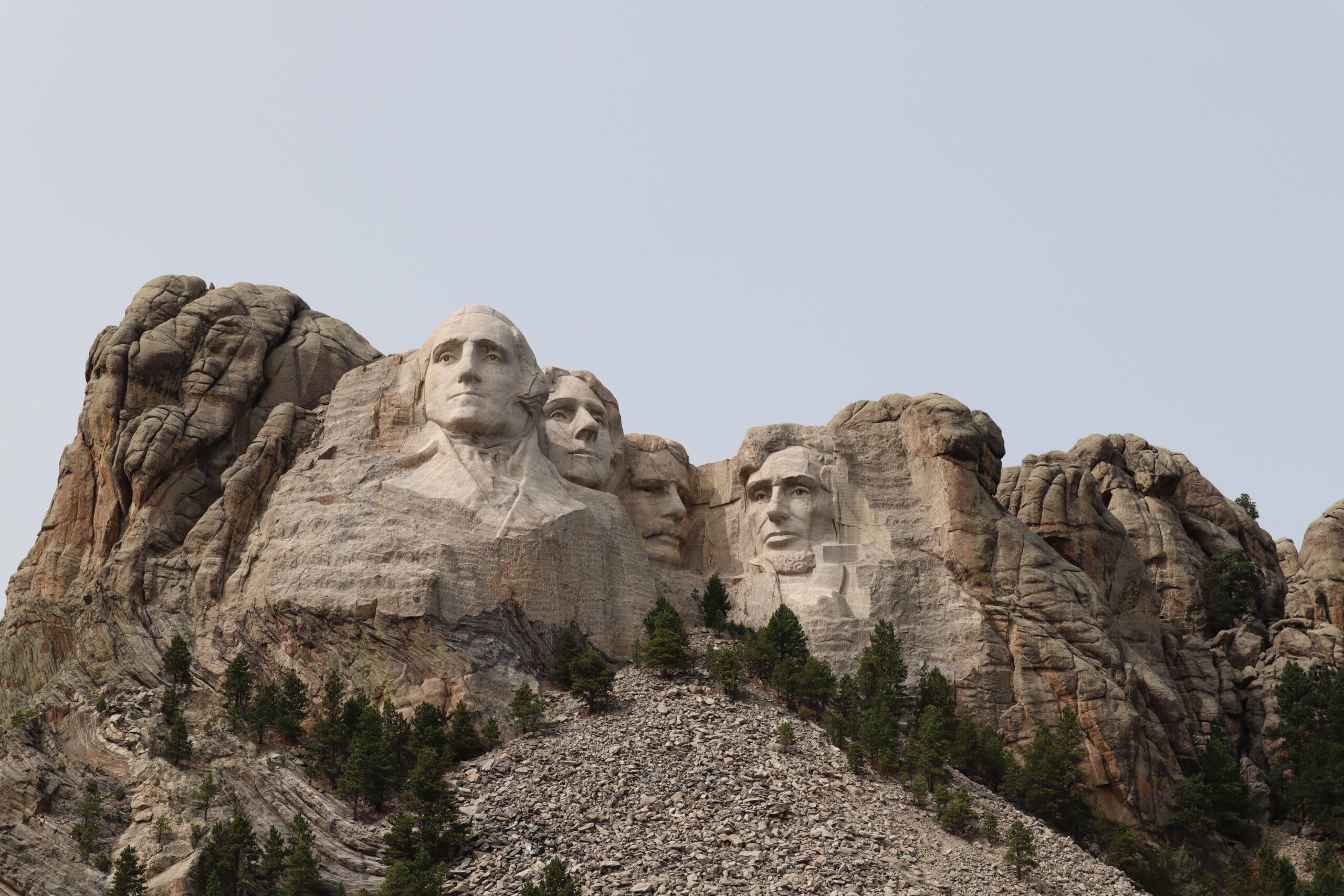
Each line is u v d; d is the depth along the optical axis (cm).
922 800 18325
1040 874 17538
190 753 17638
